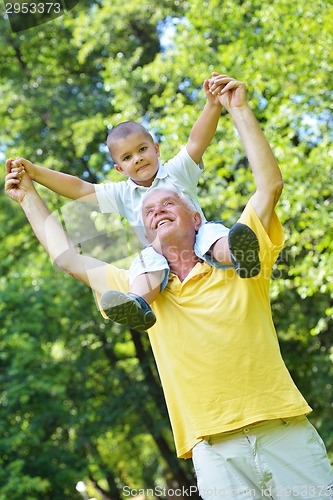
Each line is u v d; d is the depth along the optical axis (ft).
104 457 70.85
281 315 48.78
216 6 39.27
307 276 34.27
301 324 47.44
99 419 58.54
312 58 34.65
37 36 56.18
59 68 58.49
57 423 57.31
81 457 58.85
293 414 10.32
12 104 56.34
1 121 56.24
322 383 50.78
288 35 35.73
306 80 35.32
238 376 10.40
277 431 10.39
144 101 50.24
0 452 51.37
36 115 56.29
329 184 34.55
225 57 37.01
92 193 11.92
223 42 45.39
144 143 12.28
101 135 55.83
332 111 35.04
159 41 55.42
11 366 52.85
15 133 56.59
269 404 10.33
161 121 38.14
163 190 11.11
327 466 10.44
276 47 36.60
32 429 53.06
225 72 37.60
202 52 40.47
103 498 70.33
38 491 49.98
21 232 57.98
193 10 39.27
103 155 55.11
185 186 12.22
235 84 10.99
